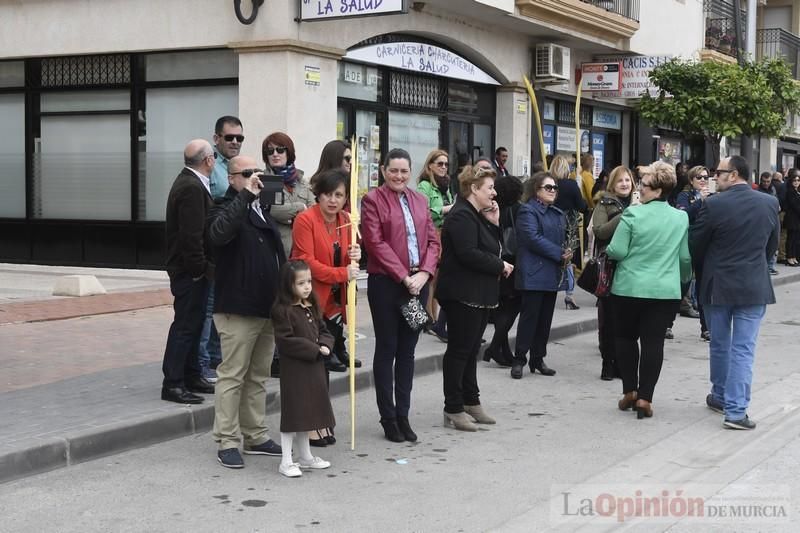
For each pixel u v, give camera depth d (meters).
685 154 25.91
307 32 13.38
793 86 19.34
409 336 6.85
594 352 10.70
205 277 7.14
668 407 7.98
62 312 10.98
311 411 5.96
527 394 8.50
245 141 13.45
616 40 20.05
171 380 7.16
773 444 6.78
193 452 6.50
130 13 14.40
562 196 11.32
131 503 5.43
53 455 6.02
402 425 6.88
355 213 6.57
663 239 7.41
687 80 18.55
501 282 9.45
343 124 14.64
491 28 17.42
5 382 7.75
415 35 15.80
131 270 14.97
